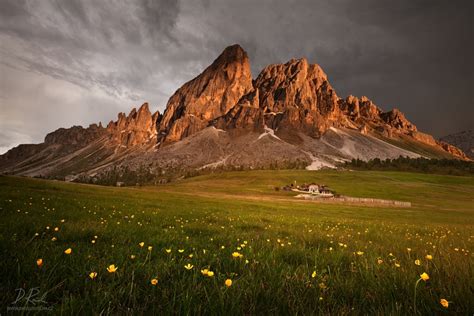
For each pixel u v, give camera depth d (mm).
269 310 2102
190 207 21672
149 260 3602
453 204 84812
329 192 119500
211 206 26438
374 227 15102
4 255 3238
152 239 5699
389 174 173875
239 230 9336
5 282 2441
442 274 3363
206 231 8438
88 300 2037
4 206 10336
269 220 14953
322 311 2059
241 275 3062
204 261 3920
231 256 4191
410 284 2816
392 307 2045
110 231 6527
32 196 16672
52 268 2771
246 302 2287
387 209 54281
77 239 5359
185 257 4250
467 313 2061
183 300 2127
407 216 36438
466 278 2957
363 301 2361
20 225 6152
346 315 2043
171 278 2957
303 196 95750
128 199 25203
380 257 4824
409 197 109625
